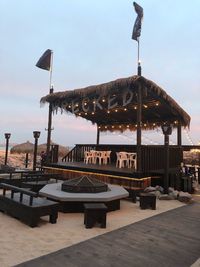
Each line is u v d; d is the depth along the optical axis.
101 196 5.90
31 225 4.69
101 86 8.82
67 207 5.90
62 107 11.52
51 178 9.85
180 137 11.75
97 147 14.74
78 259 3.40
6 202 5.45
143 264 3.32
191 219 5.64
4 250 3.62
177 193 8.14
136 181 8.09
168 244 4.07
